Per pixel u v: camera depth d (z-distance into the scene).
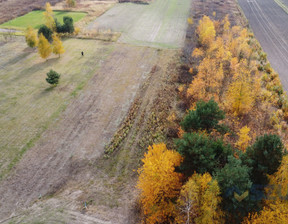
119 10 98.44
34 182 32.53
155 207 27.59
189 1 110.62
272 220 24.61
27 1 104.94
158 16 93.00
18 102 46.22
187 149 27.78
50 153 36.66
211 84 47.69
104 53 64.38
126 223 28.00
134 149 37.84
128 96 48.91
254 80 52.22
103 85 51.91
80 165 35.09
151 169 27.25
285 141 38.75
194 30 79.38
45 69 56.62
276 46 72.00
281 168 27.12
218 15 92.69
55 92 49.25
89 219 27.98
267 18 93.50
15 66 57.38
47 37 67.50
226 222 25.91
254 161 27.70
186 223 24.06
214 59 54.25
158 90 50.78
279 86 51.28
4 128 40.47
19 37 71.69
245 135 35.50
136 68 58.12
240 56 60.88
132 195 31.22
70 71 56.22
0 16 87.88
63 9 95.88
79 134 40.06
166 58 62.56
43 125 41.44
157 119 43.12
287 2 111.56
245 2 111.69
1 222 27.70
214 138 36.72
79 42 69.94
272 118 43.91
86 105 46.28
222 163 28.73
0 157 35.66
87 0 109.12
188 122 32.72
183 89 50.88
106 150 37.28
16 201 30.22
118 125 41.97
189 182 25.16
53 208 29.16
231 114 44.41
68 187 32.19
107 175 33.94
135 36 75.44
